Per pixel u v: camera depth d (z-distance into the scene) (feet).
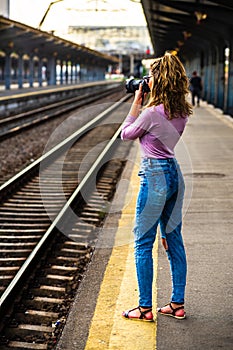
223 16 69.05
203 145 53.26
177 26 96.32
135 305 16.67
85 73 377.71
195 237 23.58
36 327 17.26
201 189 33.35
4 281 21.34
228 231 24.54
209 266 19.70
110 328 15.01
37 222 30.42
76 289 20.88
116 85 319.27
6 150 57.52
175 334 14.32
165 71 13.87
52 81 246.06
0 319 17.30
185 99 14.14
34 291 20.58
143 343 13.96
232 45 82.58
